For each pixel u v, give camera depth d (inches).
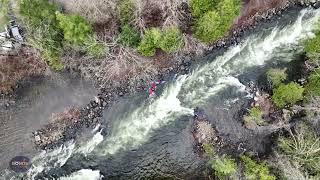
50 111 1131.9
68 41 1008.2
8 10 989.2
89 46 1007.6
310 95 1085.1
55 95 1133.1
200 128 1152.2
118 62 1090.1
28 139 1132.5
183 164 1154.7
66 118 1135.0
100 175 1159.0
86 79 1131.3
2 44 1071.6
